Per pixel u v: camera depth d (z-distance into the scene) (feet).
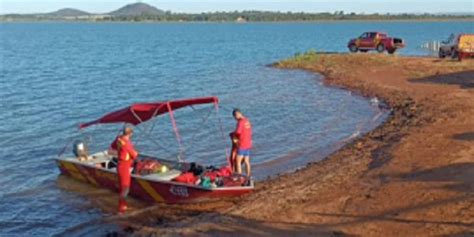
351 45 195.11
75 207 52.42
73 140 79.10
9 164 67.15
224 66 182.39
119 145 51.52
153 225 46.68
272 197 49.62
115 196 55.42
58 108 106.52
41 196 55.62
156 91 127.85
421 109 89.71
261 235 40.81
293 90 122.52
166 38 438.81
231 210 47.39
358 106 101.45
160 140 77.61
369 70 147.13
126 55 247.91
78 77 159.12
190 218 47.42
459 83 119.34
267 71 161.38
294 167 63.36
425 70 141.90
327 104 104.32
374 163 58.18
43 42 384.06
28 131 85.46
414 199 44.78
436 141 63.77
